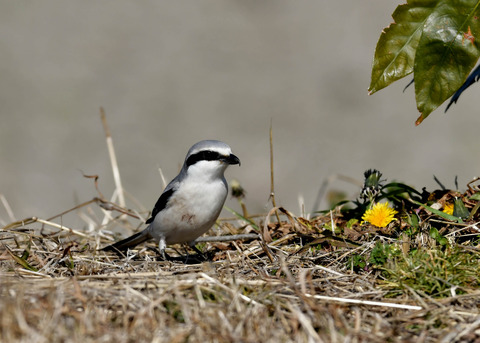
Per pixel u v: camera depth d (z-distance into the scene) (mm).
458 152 18797
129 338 5770
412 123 20703
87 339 5730
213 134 20328
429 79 7703
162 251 9336
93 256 8859
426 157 18766
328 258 8102
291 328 6137
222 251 9367
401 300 6777
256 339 5879
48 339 5680
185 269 7879
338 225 9078
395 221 8516
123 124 20859
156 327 5977
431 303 6707
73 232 9906
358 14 26766
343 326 6082
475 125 20328
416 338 6137
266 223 8406
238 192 10375
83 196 17203
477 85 22375
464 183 17078
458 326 6273
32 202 16797
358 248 7980
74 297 6520
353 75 23453
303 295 6504
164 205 9148
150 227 9453
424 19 7707
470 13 7562
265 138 20203
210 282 6941
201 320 6035
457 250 7672
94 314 6199
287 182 17828
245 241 9352
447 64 7648
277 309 6348
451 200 8820
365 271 7652
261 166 18734
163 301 6426
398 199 8992
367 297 6941
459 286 6945
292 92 22672
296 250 8383
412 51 7805
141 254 9820
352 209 9266
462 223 8180
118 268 8367
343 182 17531
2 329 5727
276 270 7840
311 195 17125
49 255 8766
